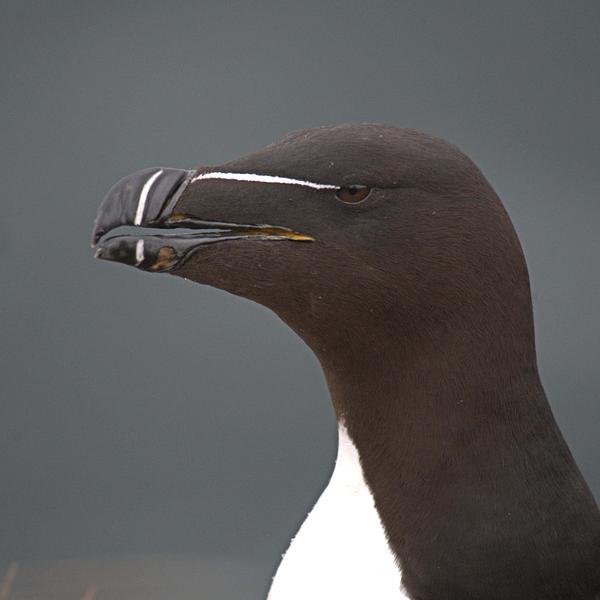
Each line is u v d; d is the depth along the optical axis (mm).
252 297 5656
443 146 5500
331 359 5633
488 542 5258
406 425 5438
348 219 5453
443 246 5371
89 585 12188
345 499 5551
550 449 5414
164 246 5590
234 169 5598
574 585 5305
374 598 5289
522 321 5414
